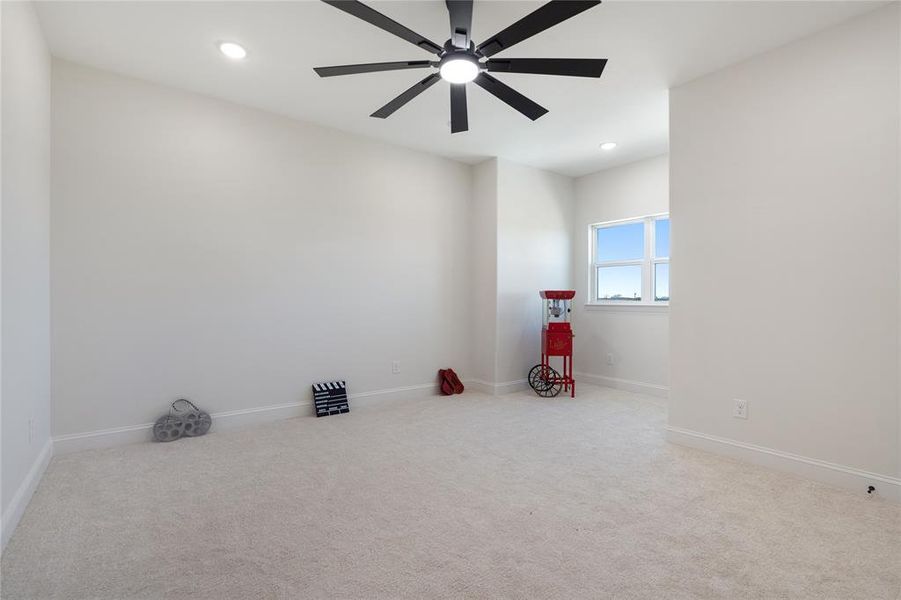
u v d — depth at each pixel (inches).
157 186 129.6
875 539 76.2
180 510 86.3
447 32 104.1
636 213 200.5
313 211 159.2
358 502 90.1
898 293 90.4
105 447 121.5
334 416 155.6
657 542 75.4
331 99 139.9
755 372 111.3
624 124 157.6
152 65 119.6
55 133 115.3
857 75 95.5
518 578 65.5
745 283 113.1
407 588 63.1
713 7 93.4
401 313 182.5
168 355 131.3
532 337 207.2
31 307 93.6
